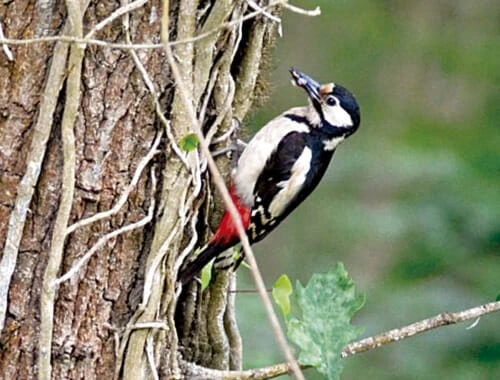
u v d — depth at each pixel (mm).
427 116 21844
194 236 7969
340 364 7801
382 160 20203
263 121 18984
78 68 7027
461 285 17359
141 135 7434
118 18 7254
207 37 7512
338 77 21875
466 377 15766
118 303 7570
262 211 10156
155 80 7422
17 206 7215
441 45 22266
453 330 16328
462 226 18016
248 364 13516
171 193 7543
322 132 10617
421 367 16016
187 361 8719
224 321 9078
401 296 17281
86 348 7496
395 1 22641
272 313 5844
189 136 7391
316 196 20156
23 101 7188
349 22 22141
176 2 7414
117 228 7473
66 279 7281
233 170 9812
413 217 18703
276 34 9180
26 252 7305
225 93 7988
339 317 7895
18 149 7219
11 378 7371
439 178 19312
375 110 21625
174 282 7773
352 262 19078
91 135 7305
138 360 7590
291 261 19766
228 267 8781
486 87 22016
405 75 21984
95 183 7348
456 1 22703
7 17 7137
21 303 7332
